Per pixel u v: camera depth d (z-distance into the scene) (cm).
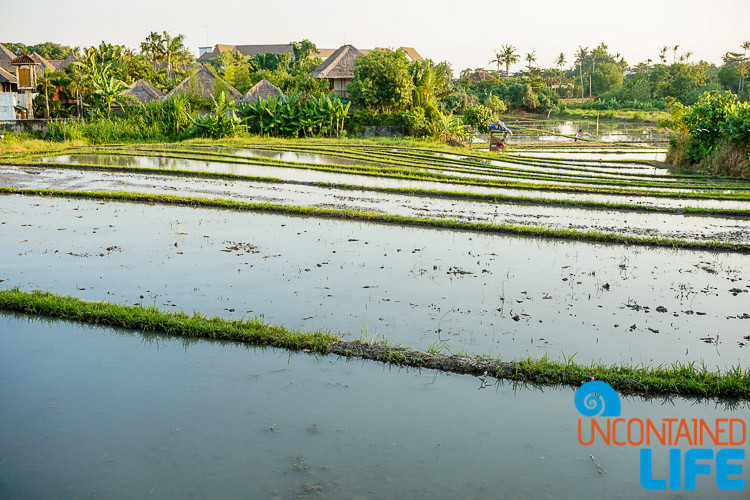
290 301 851
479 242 1237
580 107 10294
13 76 4256
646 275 1017
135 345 699
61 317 778
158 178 2031
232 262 1042
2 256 1053
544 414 555
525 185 1977
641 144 4719
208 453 479
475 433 517
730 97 2730
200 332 724
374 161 2719
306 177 2106
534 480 451
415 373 636
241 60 7244
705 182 2278
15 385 593
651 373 625
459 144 4272
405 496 427
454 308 834
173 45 6694
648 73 11450
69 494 428
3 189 1681
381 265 1043
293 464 465
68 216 1401
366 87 4359
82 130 3491
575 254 1153
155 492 430
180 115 3834
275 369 638
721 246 1206
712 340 736
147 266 1009
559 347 709
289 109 4075
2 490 431
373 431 516
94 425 520
